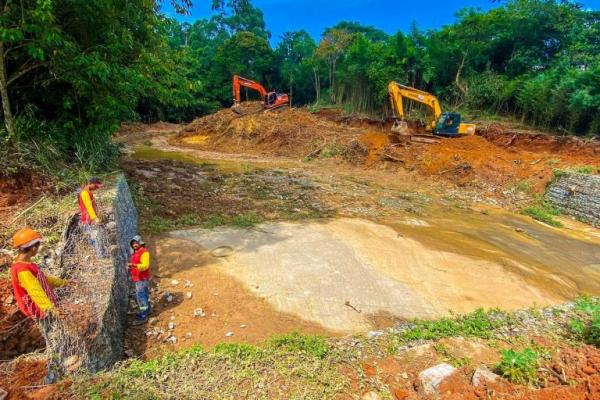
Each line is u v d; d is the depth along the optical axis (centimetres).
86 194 641
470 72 3130
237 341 606
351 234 1059
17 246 424
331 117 3127
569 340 599
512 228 1243
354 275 838
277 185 1617
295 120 2794
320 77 4791
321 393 441
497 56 3216
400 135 2138
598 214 1305
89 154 1038
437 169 1802
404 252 969
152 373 450
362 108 3556
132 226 934
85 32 923
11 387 399
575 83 2122
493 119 2728
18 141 847
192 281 776
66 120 1056
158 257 860
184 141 2977
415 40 3503
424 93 2156
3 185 780
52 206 728
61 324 452
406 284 822
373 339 593
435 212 1359
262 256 895
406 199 1497
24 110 970
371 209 1331
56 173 862
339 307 725
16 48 841
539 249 1081
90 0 827
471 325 643
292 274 824
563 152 1773
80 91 941
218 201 1315
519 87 2622
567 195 1418
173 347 588
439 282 840
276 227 1084
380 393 457
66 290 527
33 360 439
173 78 1185
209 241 960
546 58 2941
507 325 647
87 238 635
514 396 445
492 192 1598
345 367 505
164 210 1151
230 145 2756
